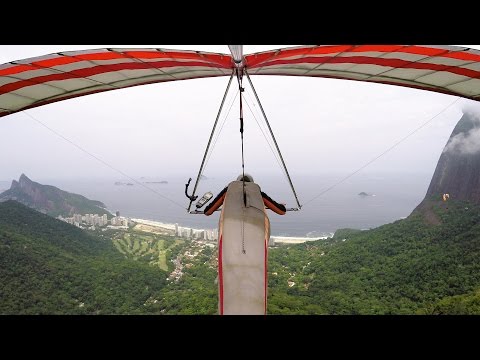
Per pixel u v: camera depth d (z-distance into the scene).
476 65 4.98
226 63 4.54
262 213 3.79
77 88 5.76
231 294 3.31
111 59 4.46
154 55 4.27
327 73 6.00
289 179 5.57
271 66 5.11
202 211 5.00
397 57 4.84
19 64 4.32
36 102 6.16
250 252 3.45
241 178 4.68
